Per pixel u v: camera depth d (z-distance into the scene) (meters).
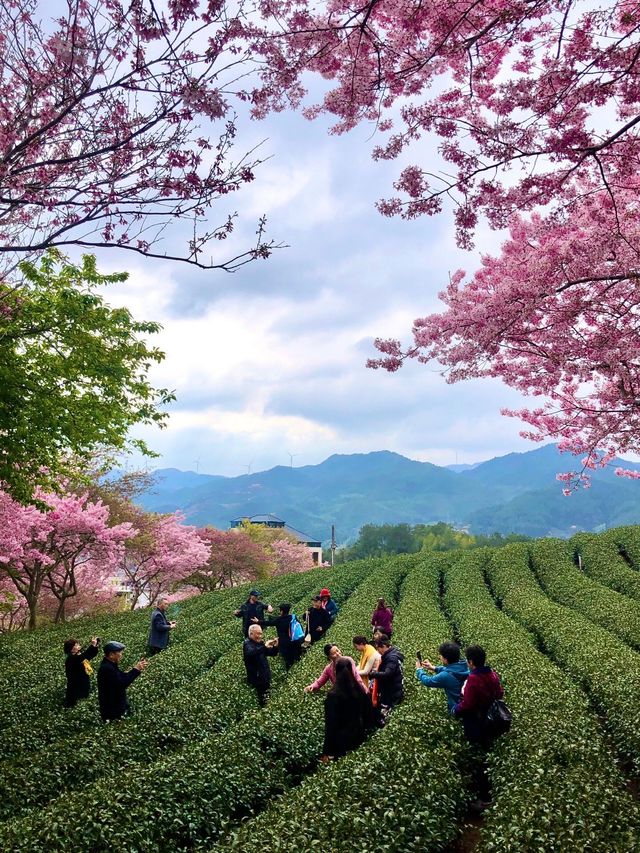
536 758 7.44
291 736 9.48
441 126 6.31
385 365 9.70
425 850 6.04
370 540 131.88
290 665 15.30
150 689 14.15
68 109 5.50
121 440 15.95
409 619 20.06
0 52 5.58
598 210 8.02
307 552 69.56
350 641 16.52
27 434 13.32
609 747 9.16
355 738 8.77
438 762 7.71
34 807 7.81
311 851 5.59
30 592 28.67
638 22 5.30
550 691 10.64
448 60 6.03
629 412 9.21
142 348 15.32
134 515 36.16
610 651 13.86
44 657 19.84
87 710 11.74
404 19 5.70
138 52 5.39
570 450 12.48
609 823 5.80
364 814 6.20
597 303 8.26
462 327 8.84
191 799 7.37
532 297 8.10
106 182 5.81
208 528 49.50
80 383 14.70
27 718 12.55
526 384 10.38
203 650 18.11
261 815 6.79
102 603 40.25
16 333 12.72
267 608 16.91
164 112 5.70
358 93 6.30
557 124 6.03
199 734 10.33
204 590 51.12
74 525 26.70
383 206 6.92
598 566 31.81
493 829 5.96
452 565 37.53
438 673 8.96
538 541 41.34
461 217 6.90
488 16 5.68
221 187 6.07
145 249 6.16
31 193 6.12
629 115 6.97
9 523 22.06
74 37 5.23
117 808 6.77
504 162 6.34
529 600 23.59
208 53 5.50
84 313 13.76
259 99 6.27
